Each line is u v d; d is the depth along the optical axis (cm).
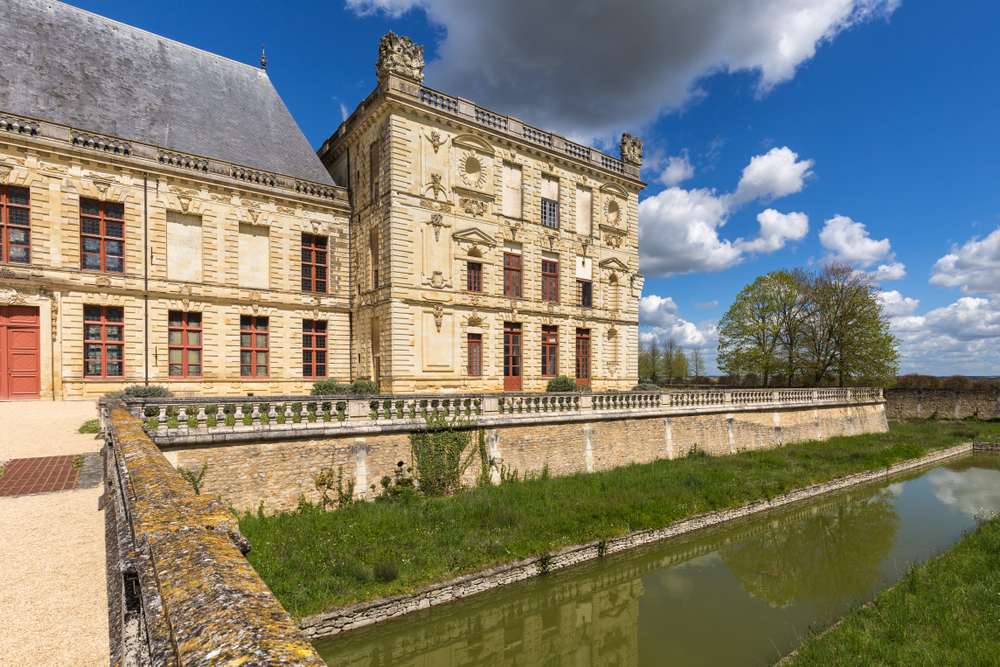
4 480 1088
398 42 2431
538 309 2914
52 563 704
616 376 3303
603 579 1359
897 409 5009
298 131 2966
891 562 1503
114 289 2155
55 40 2303
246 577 252
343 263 2789
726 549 1623
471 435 1725
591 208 3216
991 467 2908
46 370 2027
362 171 2711
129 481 521
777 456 2516
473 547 1263
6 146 1961
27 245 2027
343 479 1480
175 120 2492
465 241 2638
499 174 2772
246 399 1424
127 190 2198
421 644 1066
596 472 2011
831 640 974
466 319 2633
